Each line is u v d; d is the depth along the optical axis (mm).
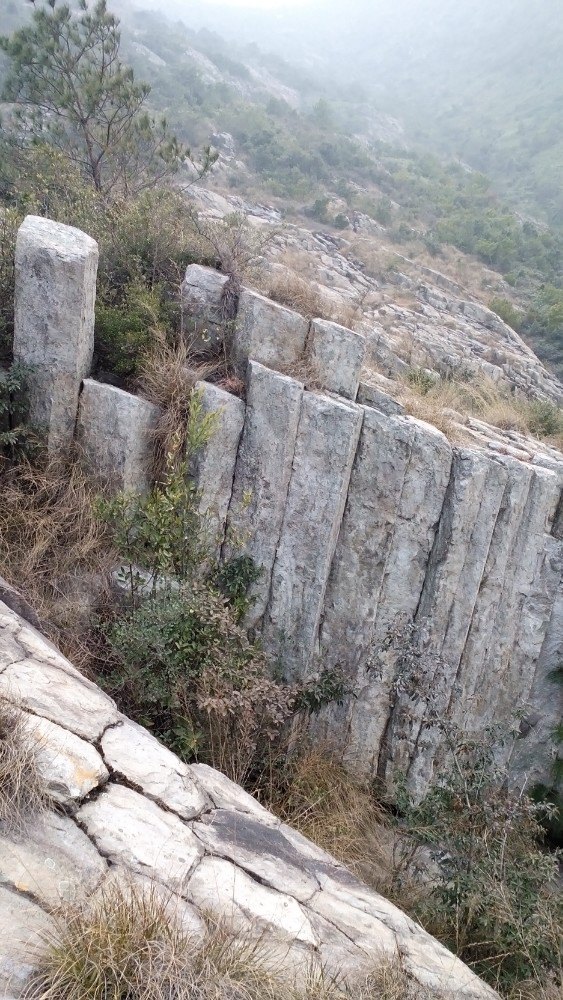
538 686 7152
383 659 6457
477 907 4551
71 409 5828
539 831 5762
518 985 4402
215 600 5059
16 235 6059
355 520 6332
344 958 3234
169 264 7055
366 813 5980
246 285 6586
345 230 27734
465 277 27688
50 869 2861
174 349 6316
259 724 5387
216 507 5898
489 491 6340
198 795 3723
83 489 5785
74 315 5570
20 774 3047
